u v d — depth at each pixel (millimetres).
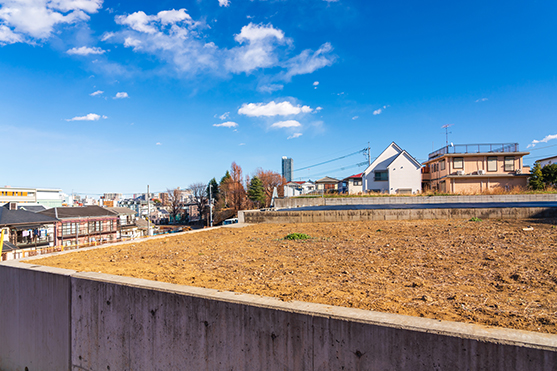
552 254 4902
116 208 49375
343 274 4363
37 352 4750
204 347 3098
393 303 3016
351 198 23328
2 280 5391
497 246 5871
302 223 13398
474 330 2080
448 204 18125
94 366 4012
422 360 2145
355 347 2363
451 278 3941
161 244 8336
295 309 2617
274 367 2707
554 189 24781
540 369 1830
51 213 34594
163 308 3377
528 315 2588
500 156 29781
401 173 33094
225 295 3070
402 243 6852
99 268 5098
